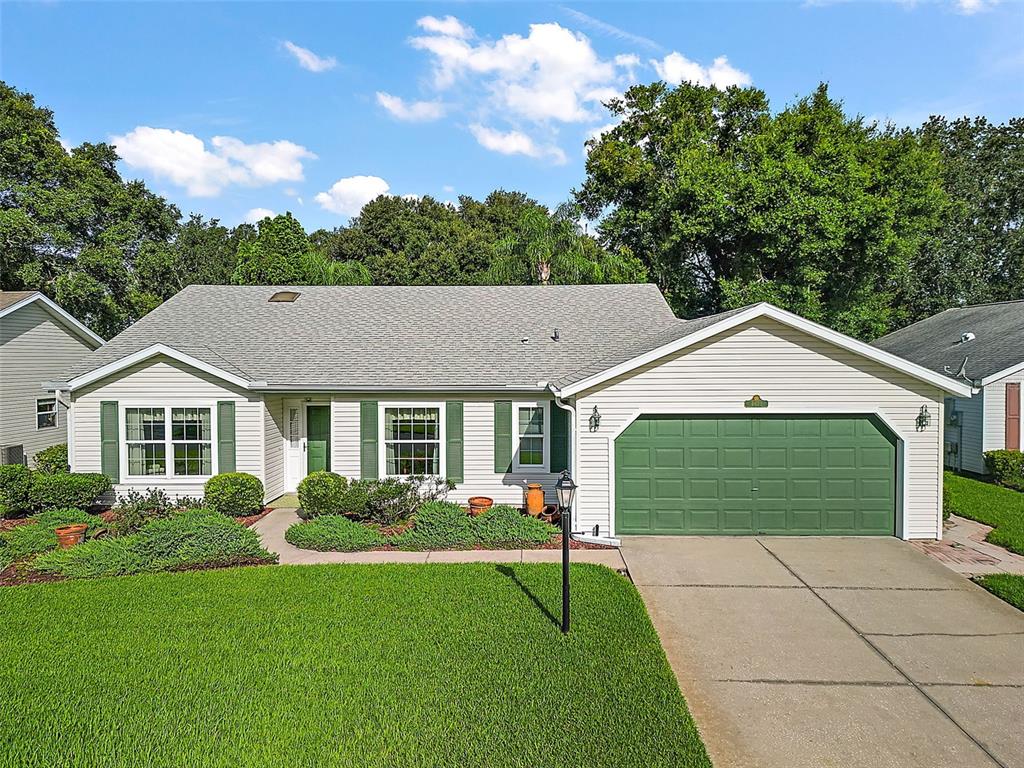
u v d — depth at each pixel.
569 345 17.11
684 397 12.73
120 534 12.85
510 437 15.55
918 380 12.46
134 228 32.31
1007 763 5.68
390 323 18.53
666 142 34.22
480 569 10.77
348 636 8.08
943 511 13.89
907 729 6.20
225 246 53.69
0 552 11.23
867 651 7.87
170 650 7.72
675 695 6.63
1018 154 40.66
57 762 5.59
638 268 32.22
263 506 15.49
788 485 12.79
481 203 59.62
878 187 30.05
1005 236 39.81
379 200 51.81
